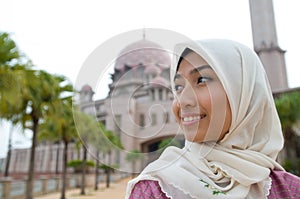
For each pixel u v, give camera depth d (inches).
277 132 52.7
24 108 372.8
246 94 48.9
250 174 44.1
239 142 48.3
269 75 824.9
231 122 46.8
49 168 965.2
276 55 844.6
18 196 464.4
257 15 907.4
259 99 50.7
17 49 270.2
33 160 411.2
